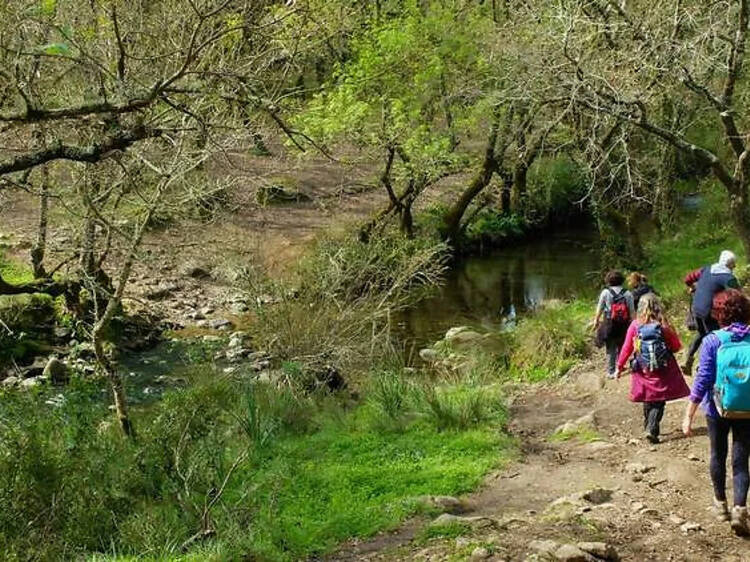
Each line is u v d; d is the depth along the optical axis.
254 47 7.56
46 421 8.10
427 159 19.31
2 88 6.33
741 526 5.79
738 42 11.77
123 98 5.47
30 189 7.88
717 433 6.05
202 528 6.56
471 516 6.74
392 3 19.19
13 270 15.66
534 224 24.83
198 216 11.43
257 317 13.61
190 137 8.35
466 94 19.12
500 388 11.58
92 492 6.97
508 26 16.78
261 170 20.69
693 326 10.32
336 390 11.91
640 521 6.15
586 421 9.46
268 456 8.88
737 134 12.84
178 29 7.11
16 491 6.40
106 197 8.85
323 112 17.33
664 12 12.28
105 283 13.84
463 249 22.42
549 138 18.56
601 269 18.50
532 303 18.36
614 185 19.28
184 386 12.57
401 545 6.10
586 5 12.43
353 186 24.56
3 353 13.27
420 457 8.58
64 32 5.38
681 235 19.45
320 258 14.23
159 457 7.50
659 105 14.88
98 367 12.31
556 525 6.07
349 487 7.77
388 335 13.31
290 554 6.23
